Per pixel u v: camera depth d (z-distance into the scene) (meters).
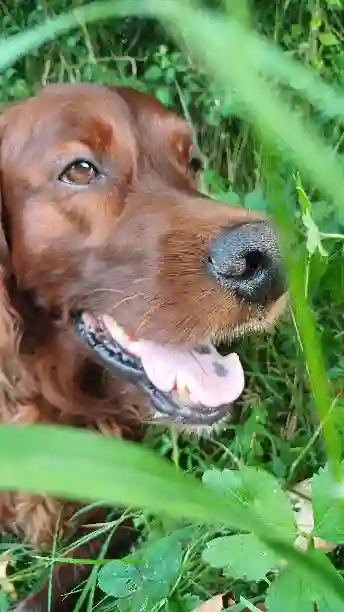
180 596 0.43
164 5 0.16
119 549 0.55
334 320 0.58
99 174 0.48
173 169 0.49
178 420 0.48
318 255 0.47
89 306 0.48
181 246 0.44
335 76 0.69
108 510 0.53
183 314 0.44
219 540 0.32
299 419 0.56
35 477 0.11
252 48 0.13
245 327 0.44
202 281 0.43
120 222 0.47
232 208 0.46
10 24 0.88
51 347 0.51
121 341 0.48
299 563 0.21
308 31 0.76
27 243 0.49
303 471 0.52
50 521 0.52
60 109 0.48
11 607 0.52
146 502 0.13
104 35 0.82
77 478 0.12
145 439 0.57
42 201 0.48
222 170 0.73
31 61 0.80
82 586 0.52
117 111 0.49
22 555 0.54
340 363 0.56
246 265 0.43
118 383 0.52
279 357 0.59
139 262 0.46
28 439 0.11
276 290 0.43
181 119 0.52
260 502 0.31
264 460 0.56
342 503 0.22
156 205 0.47
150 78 0.76
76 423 0.53
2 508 0.53
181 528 0.48
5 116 0.50
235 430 0.56
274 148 0.14
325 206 0.55
